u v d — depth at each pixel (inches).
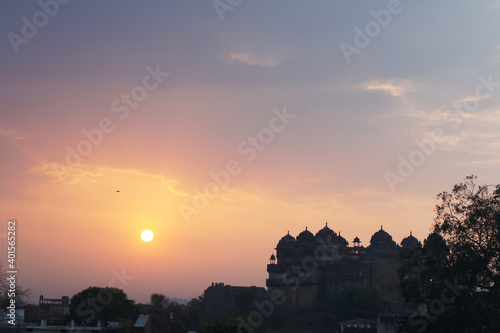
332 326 6565.0
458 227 2662.4
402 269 2866.6
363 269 7130.9
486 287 2603.3
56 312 5452.8
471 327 2615.7
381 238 7573.8
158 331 3882.9
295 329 6904.5
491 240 2630.4
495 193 2704.2
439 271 2694.4
